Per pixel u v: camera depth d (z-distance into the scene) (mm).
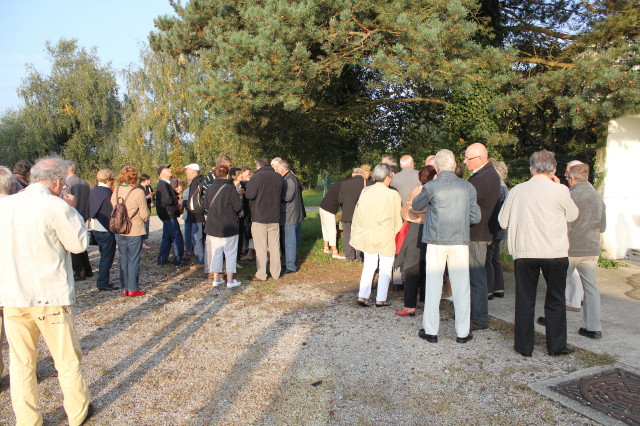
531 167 4254
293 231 7656
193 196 7656
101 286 6703
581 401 3328
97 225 6555
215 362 4160
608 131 8328
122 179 6281
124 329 5062
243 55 7121
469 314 4547
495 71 7984
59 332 3051
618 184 8570
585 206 4473
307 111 9320
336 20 7152
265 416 3246
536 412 3227
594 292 4551
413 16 7051
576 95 7016
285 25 7020
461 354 4254
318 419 3199
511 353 4258
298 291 6531
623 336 4629
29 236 2904
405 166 7004
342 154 12695
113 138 30359
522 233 4094
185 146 23844
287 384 3719
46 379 3887
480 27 8836
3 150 31094
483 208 4789
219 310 5688
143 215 6297
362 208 5723
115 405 3424
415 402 3408
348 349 4406
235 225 6723
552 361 4055
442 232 4414
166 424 3162
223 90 7398
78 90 30031
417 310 5598
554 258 4023
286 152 11680
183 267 8234
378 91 11727
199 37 9477
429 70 6691
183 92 23469
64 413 3340
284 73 6965
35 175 3137
